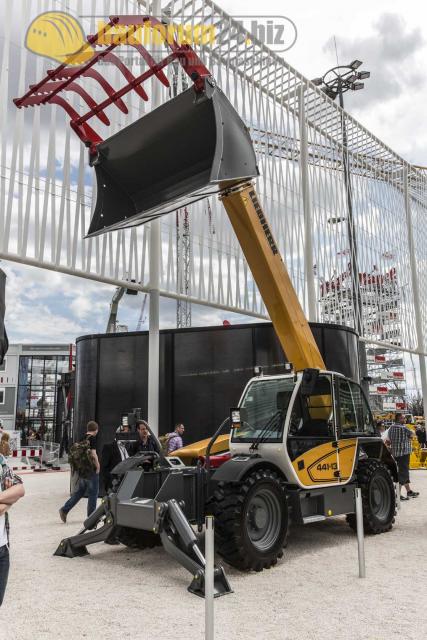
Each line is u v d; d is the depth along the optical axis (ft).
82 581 17.89
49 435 115.24
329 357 42.11
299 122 57.57
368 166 73.51
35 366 145.59
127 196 25.31
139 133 23.62
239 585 17.22
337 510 23.04
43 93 26.25
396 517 29.30
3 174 30.68
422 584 17.04
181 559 17.29
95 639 12.91
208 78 21.30
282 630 13.32
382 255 73.61
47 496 39.75
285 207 53.72
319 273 57.98
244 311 47.09
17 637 13.05
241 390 39.91
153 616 14.47
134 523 19.45
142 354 40.63
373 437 26.18
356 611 14.62
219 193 24.77
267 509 20.03
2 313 16.74
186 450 28.14
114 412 40.34
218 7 43.98
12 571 19.15
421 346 80.28
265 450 21.68
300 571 18.81
